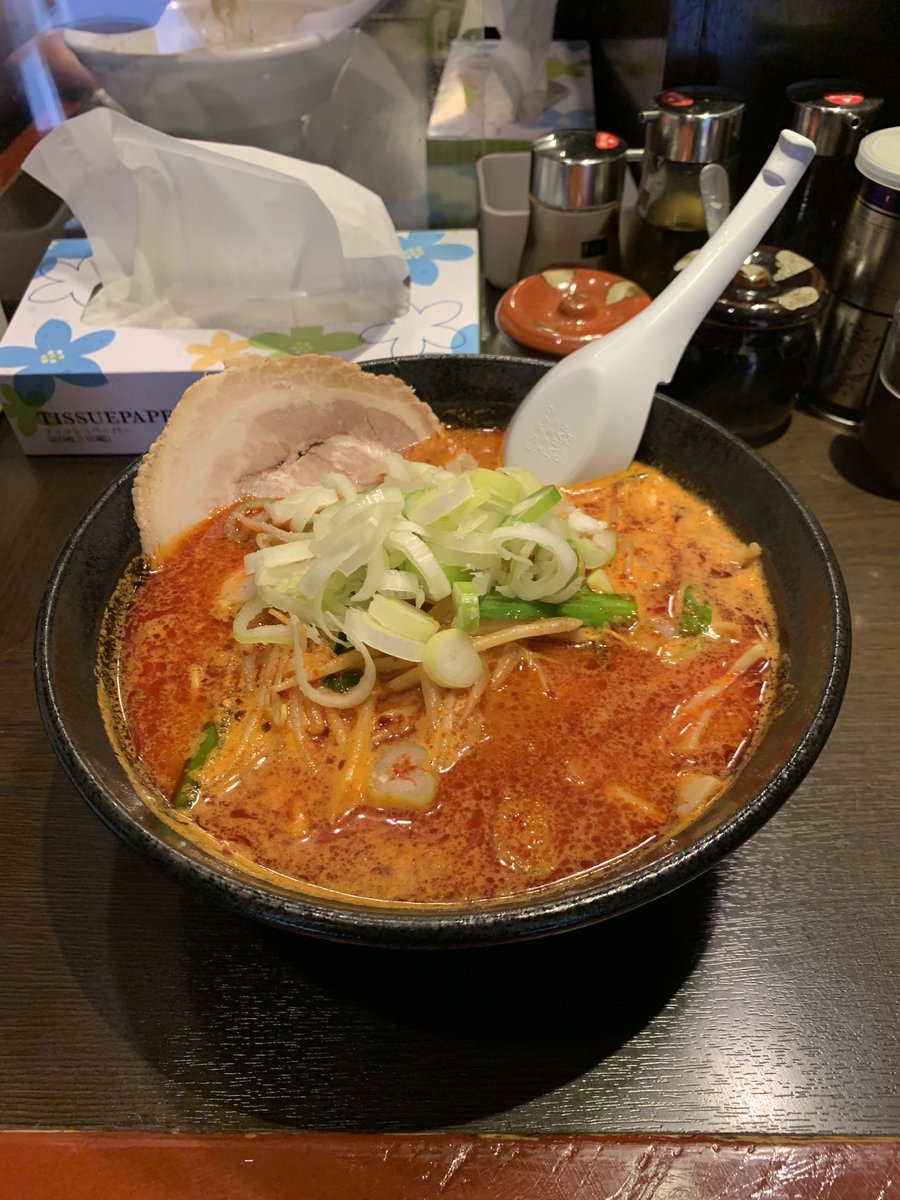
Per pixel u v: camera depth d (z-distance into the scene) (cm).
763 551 28
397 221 48
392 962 25
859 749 29
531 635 26
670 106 40
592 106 49
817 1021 24
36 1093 23
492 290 48
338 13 41
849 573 34
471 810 24
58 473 39
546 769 24
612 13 52
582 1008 24
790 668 25
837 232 42
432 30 43
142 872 27
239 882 19
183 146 36
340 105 44
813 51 42
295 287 39
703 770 24
